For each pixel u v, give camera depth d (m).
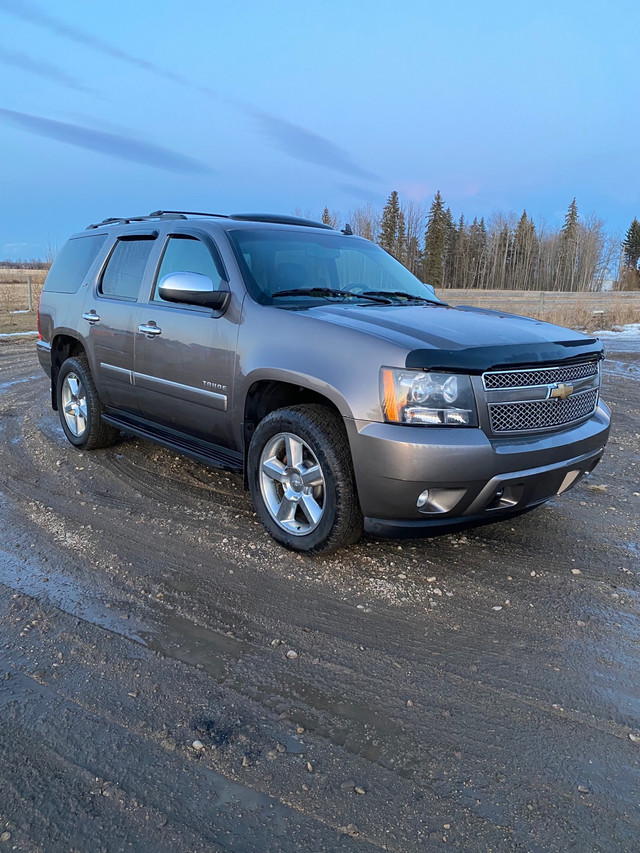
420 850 1.73
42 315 5.92
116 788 1.91
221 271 3.95
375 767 2.04
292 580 3.29
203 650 2.65
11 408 7.21
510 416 3.12
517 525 4.13
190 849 1.70
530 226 81.19
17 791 1.88
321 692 2.41
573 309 22.42
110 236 5.21
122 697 2.33
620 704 2.40
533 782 2.00
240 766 2.02
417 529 3.11
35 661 2.53
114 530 3.86
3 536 3.73
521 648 2.75
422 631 2.86
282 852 1.71
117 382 4.80
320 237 4.59
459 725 2.25
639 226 95.62
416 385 2.94
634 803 1.93
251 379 3.57
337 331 3.24
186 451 4.26
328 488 3.26
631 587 3.33
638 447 6.20
